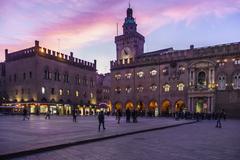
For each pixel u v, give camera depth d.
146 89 83.31
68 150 13.95
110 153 13.10
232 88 68.12
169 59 79.62
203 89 71.94
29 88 78.25
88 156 12.32
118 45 94.88
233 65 68.56
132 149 14.33
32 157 12.03
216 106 70.06
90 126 29.20
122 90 88.88
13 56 84.06
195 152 13.48
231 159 11.80
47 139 17.02
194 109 73.12
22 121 39.00
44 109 77.81
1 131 22.38
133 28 95.06
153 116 75.56
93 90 102.06
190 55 75.81
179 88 76.81
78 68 94.62
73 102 90.44
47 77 80.56
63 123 34.56
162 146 15.47
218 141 18.05
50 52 82.75
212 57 72.00
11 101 81.56
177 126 33.50
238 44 68.12
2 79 87.00
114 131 23.03
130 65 87.69
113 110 90.25
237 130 27.45
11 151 12.34
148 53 89.75
